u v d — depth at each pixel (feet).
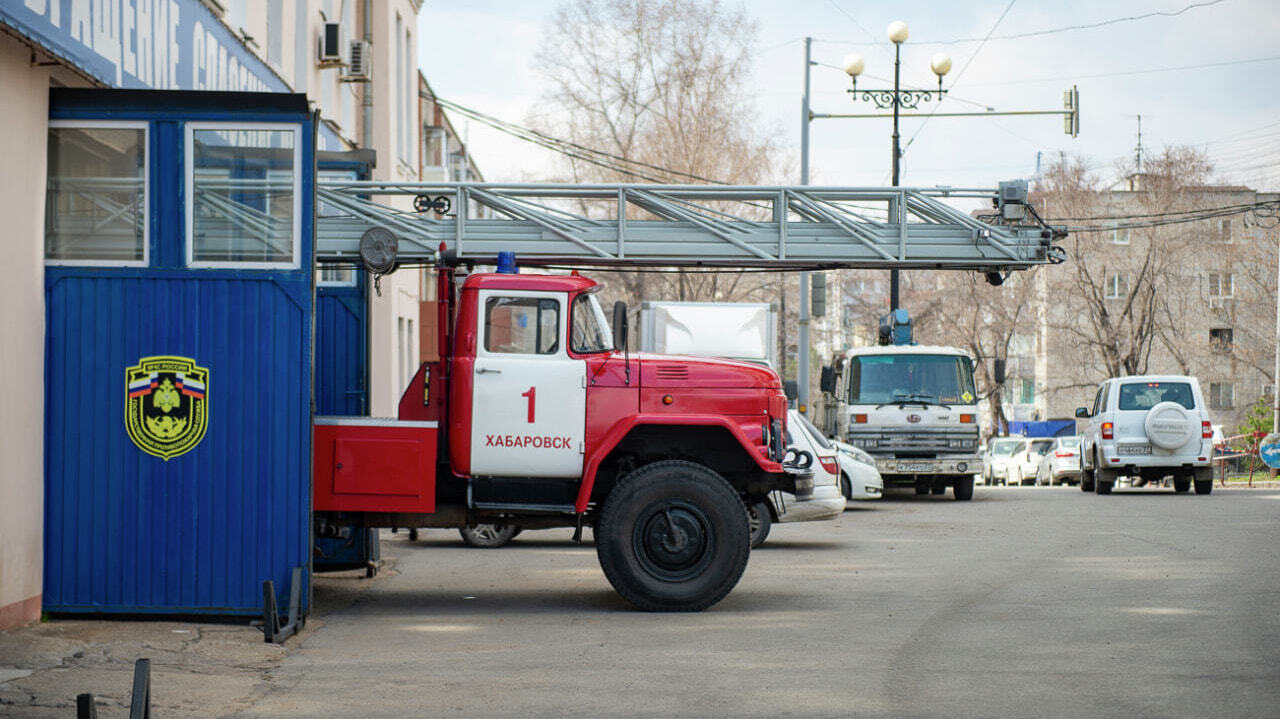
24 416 32.07
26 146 31.96
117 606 33.40
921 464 89.45
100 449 33.45
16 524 31.65
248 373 33.65
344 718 23.86
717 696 25.67
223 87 52.13
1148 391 95.81
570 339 38.06
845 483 78.07
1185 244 200.75
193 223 33.73
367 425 36.29
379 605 38.70
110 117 33.55
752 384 38.58
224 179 33.73
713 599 37.06
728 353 71.56
